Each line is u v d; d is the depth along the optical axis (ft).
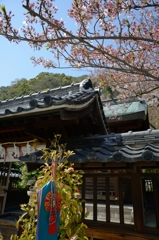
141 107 25.71
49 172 8.29
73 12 9.68
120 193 10.00
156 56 15.12
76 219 7.66
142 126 28.09
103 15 9.71
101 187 18.92
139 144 10.78
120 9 9.48
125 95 20.38
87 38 9.11
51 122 11.89
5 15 8.40
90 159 9.02
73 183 8.55
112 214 15.05
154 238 8.59
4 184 21.16
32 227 8.18
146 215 12.56
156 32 11.76
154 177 9.46
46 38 9.78
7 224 15.51
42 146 14.17
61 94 19.10
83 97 12.66
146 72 10.25
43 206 6.75
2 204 20.76
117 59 9.86
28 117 11.21
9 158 15.21
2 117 11.41
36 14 8.20
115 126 27.48
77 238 7.36
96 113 14.97
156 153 8.28
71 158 9.49
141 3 9.95
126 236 9.12
